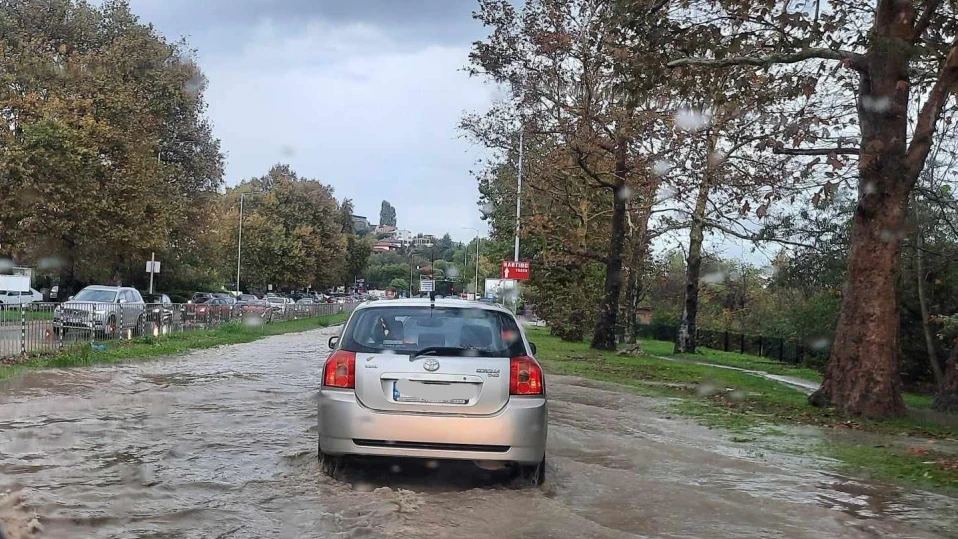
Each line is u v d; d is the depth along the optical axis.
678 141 23.11
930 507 6.48
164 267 52.56
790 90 15.10
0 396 11.38
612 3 14.96
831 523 5.89
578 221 34.34
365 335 6.77
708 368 24.05
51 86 34.69
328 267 82.31
